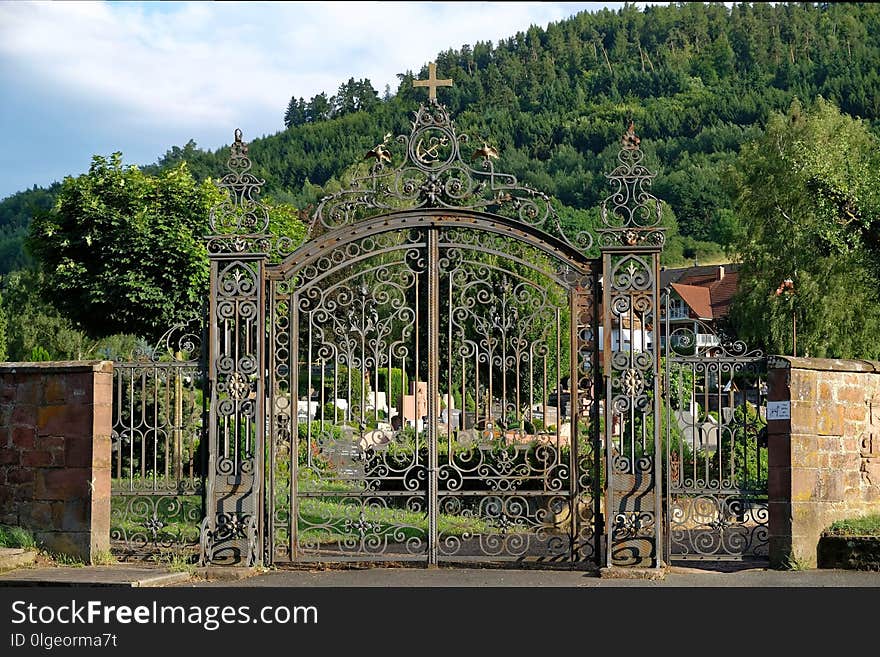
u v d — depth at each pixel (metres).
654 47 81.44
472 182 10.44
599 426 10.20
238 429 10.34
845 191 30.22
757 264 33.03
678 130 75.38
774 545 10.25
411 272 10.41
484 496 10.26
